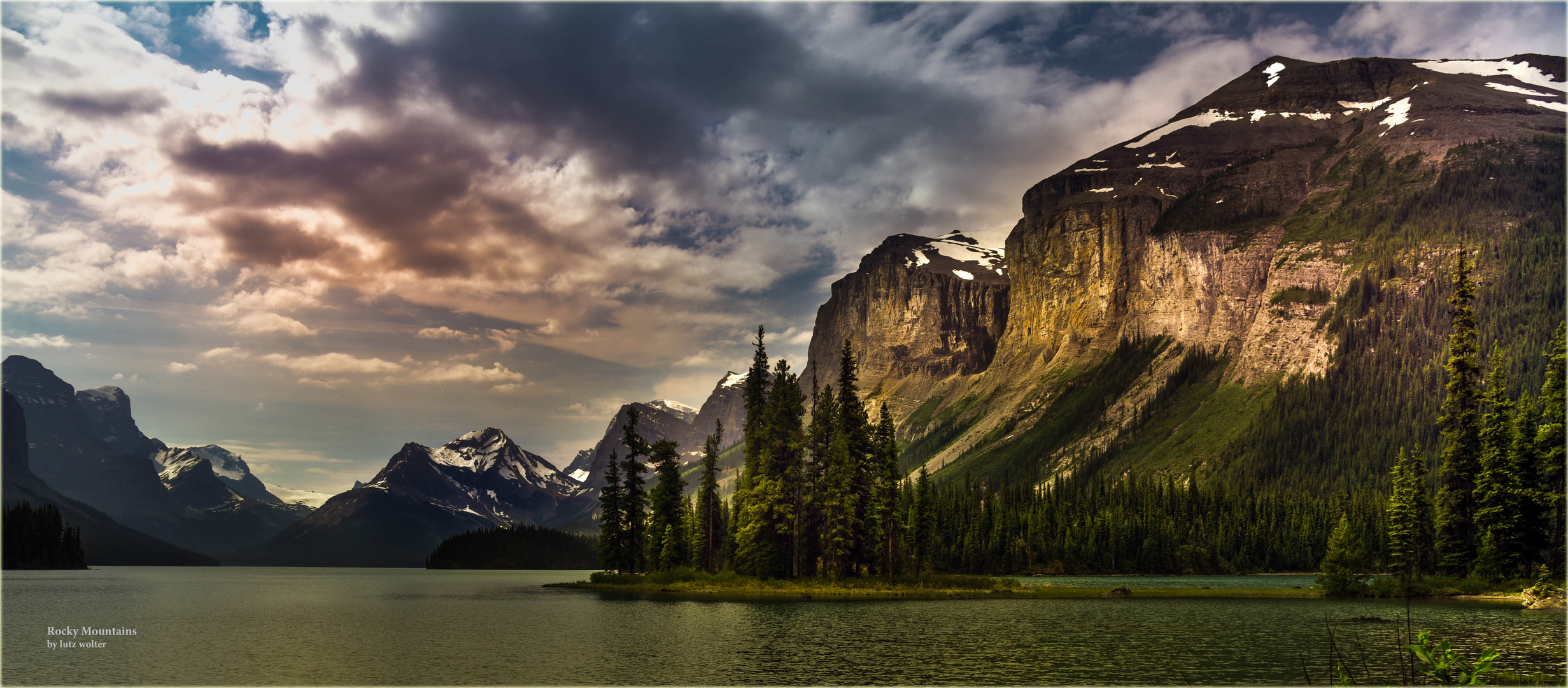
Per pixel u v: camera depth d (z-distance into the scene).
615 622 84.12
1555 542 94.50
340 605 123.19
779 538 121.56
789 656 61.69
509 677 54.97
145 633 81.88
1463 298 104.06
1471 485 102.50
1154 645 65.81
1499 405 97.94
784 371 121.19
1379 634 69.50
